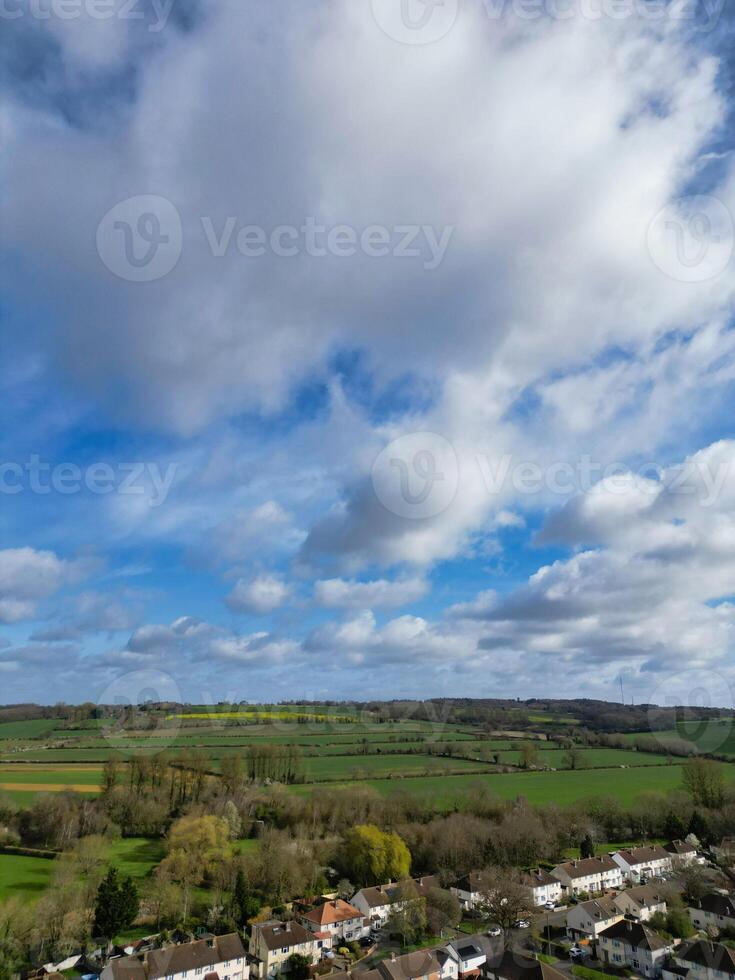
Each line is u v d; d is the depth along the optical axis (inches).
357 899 3444.9
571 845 4483.3
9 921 2709.2
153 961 2655.0
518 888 3329.2
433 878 3737.7
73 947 2812.5
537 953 2999.5
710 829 4431.6
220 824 3882.9
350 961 2901.1
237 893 3302.2
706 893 3467.0
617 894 3553.2
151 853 3907.5
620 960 2866.6
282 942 2888.8
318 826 4264.3
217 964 2723.9
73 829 3981.3
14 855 3730.3
